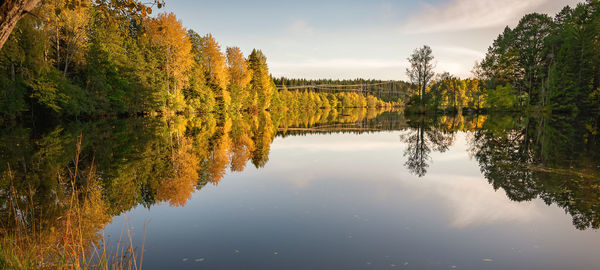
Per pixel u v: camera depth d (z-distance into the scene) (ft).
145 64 97.45
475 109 160.66
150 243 13.43
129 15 12.60
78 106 69.92
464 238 14.06
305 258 12.07
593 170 28.12
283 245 13.24
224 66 141.90
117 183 23.79
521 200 19.74
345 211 17.71
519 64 124.57
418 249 12.89
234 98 152.87
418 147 46.85
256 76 178.19
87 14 73.20
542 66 114.11
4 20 8.18
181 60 104.88
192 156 37.04
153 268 11.16
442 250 12.82
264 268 11.14
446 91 142.51
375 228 15.20
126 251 12.51
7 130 50.98
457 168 30.66
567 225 15.56
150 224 15.72
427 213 17.38
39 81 60.80
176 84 109.09
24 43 57.06
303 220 16.26
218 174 27.99
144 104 97.09
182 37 103.40
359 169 30.50
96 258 11.58
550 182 24.14
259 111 187.01
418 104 141.79
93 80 77.97
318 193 21.59
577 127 68.03
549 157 34.86
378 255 12.35
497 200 19.83
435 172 28.84
